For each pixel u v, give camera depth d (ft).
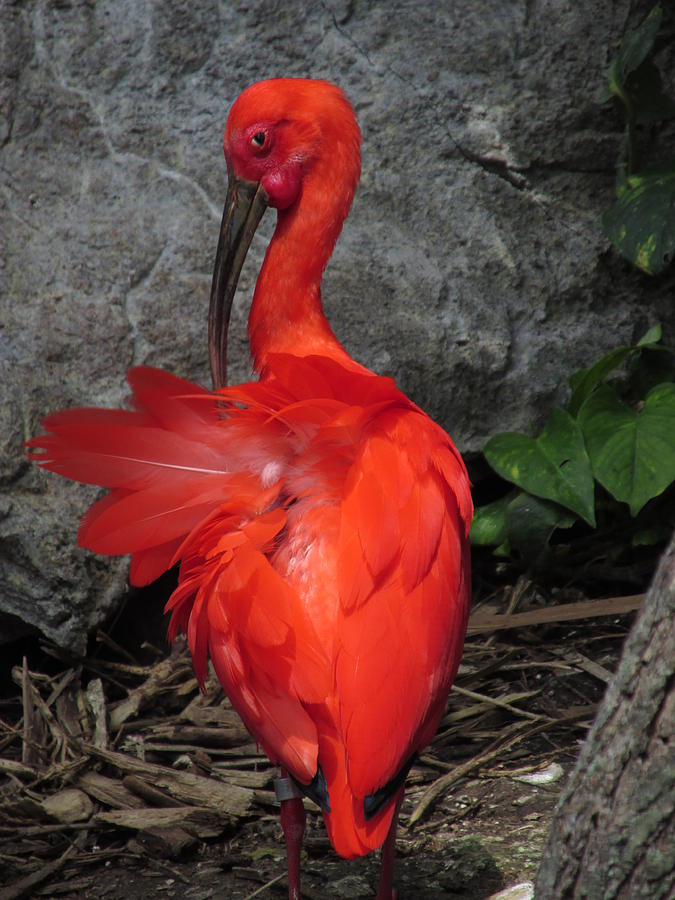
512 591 29.17
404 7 28.96
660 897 12.07
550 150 29.43
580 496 26.91
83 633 26.58
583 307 29.91
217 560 16.61
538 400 29.45
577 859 12.82
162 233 27.89
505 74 29.14
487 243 29.19
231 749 24.00
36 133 28.12
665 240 27.43
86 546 17.35
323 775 14.88
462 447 29.30
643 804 12.00
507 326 29.19
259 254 28.30
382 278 28.48
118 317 27.35
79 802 22.18
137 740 24.72
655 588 12.18
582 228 29.86
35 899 19.80
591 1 29.22
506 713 24.52
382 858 17.35
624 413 27.78
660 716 11.77
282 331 21.57
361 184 28.86
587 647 26.63
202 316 27.76
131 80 28.37
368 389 17.04
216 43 28.48
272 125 21.01
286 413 17.06
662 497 29.30
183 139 28.37
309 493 16.78
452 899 18.57
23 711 25.82
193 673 26.66
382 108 28.86
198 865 20.49
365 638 14.75
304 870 20.04
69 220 27.86
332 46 28.78
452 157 29.17
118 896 19.69
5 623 27.17
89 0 28.22
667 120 30.14
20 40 28.04
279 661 15.02
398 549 15.43
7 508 26.18
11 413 26.48
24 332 27.07
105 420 17.95
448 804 21.54
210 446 17.74
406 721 14.65
